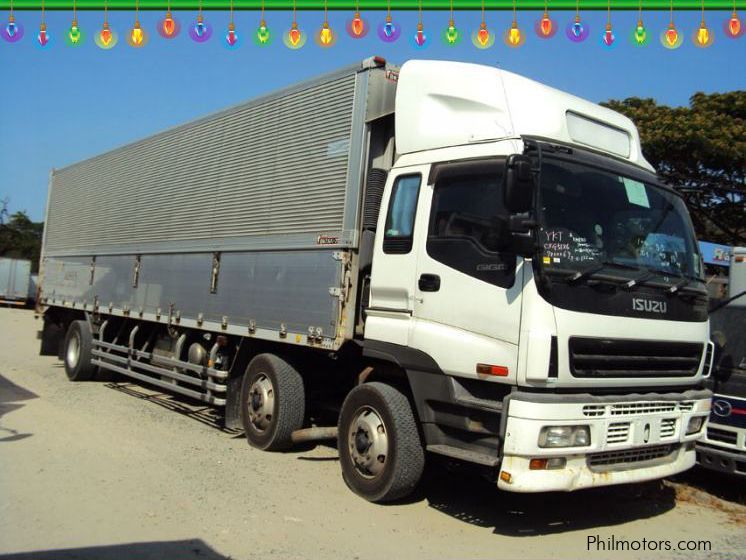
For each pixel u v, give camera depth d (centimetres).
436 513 588
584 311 504
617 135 616
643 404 540
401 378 620
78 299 1316
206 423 911
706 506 661
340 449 640
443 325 551
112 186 1238
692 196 1432
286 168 759
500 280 514
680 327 570
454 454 532
